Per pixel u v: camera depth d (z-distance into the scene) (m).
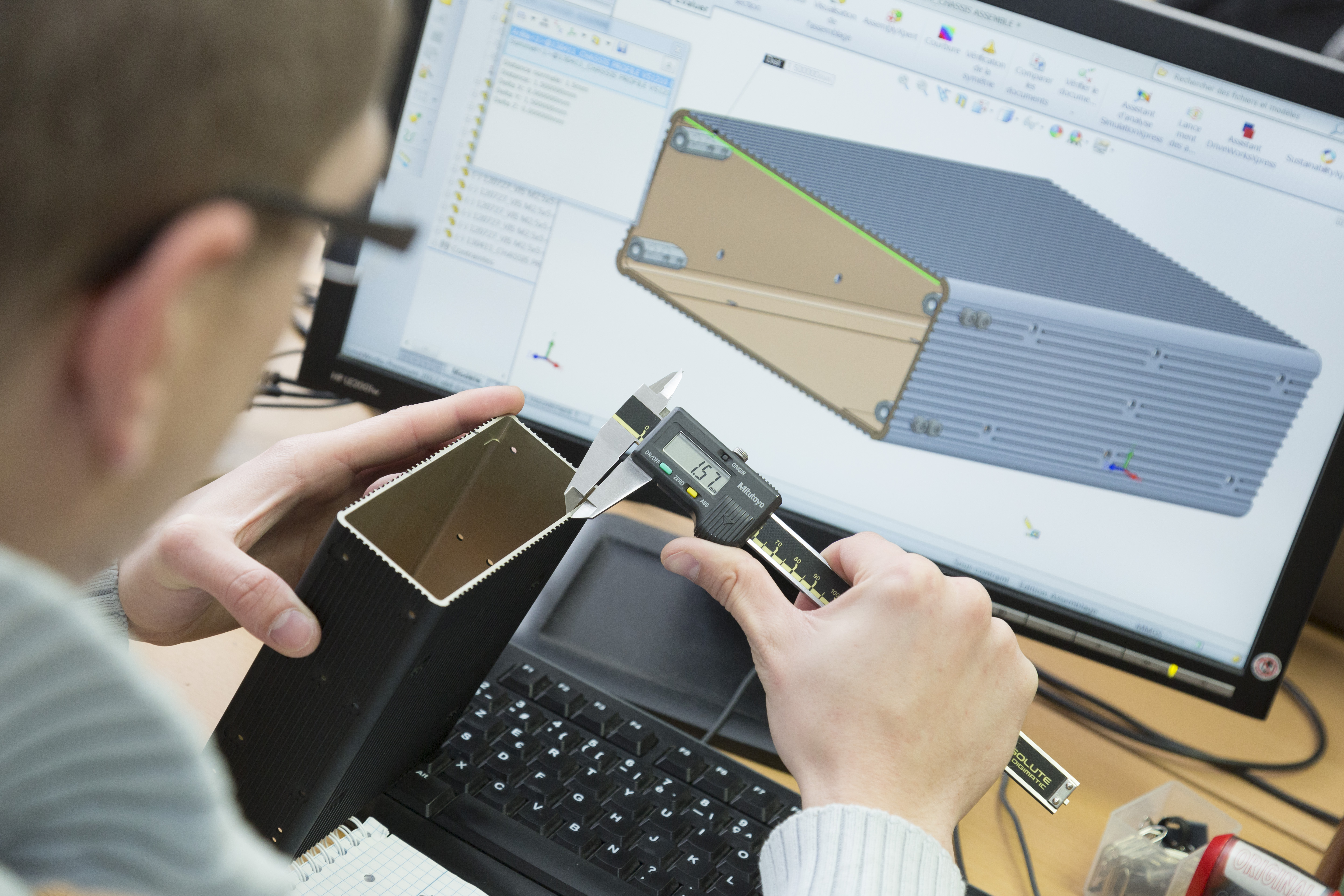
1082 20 0.61
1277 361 0.64
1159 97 0.62
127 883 0.25
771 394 0.70
